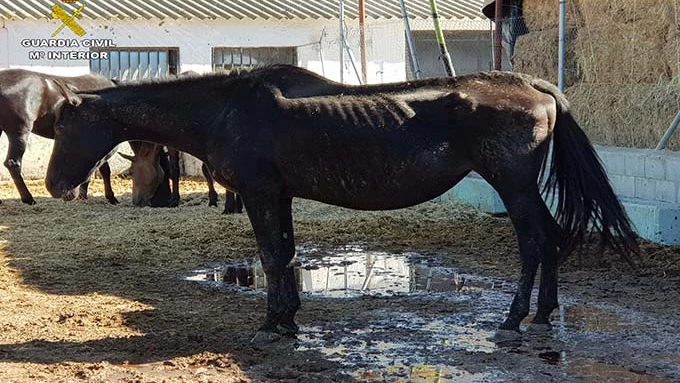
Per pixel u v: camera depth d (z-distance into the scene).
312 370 5.95
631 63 11.62
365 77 15.89
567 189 6.48
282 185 6.47
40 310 7.43
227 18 17.47
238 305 7.58
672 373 5.79
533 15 13.89
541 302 6.65
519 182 6.30
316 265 8.98
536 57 13.30
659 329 6.65
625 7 11.67
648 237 9.23
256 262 9.23
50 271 8.83
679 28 10.85
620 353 6.16
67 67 16.67
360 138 6.27
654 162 9.79
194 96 6.54
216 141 6.47
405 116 6.28
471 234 10.22
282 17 17.77
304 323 6.99
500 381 5.70
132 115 6.57
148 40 17.17
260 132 6.37
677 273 8.16
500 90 6.36
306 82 6.49
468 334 6.65
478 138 6.27
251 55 18.19
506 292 7.81
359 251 9.60
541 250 6.45
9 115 12.02
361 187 6.36
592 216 6.45
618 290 7.69
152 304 7.62
